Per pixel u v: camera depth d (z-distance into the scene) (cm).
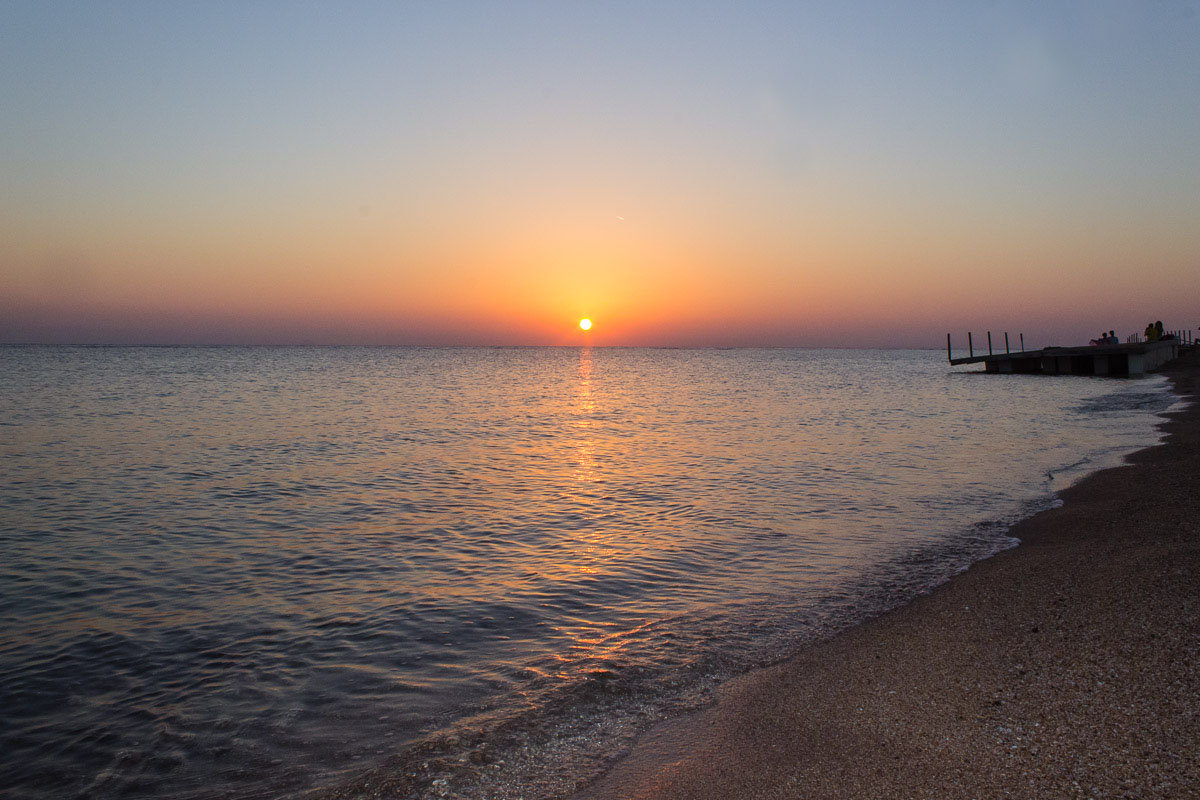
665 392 5681
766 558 1088
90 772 539
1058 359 6341
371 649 760
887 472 1820
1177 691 539
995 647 675
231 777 528
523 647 763
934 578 958
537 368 12225
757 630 798
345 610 883
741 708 608
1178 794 421
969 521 1284
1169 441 2123
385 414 3638
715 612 861
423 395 5166
